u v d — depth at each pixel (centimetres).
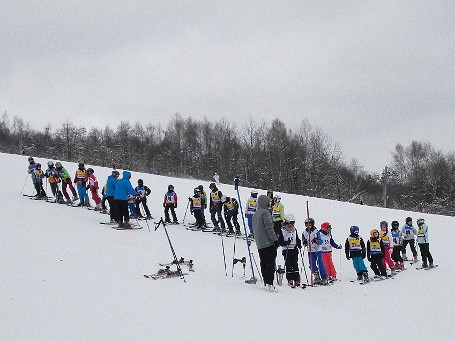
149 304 639
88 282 708
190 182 2978
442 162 7475
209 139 8362
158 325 558
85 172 1719
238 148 8062
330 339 587
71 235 1128
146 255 1029
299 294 898
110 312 584
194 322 586
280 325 619
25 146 7762
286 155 7200
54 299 607
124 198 1388
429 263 1366
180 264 984
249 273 1025
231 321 609
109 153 7944
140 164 7994
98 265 838
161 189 2527
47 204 1661
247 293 798
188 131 8488
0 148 7344
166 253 1098
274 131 7619
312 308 759
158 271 849
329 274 1132
